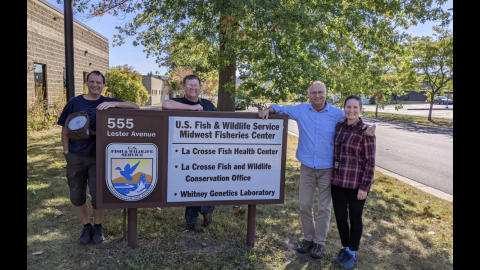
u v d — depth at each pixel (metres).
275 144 3.64
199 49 11.27
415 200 5.72
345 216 3.45
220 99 9.36
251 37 7.32
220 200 3.56
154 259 3.29
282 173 3.69
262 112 3.54
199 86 3.79
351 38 9.17
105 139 3.22
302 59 6.59
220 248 3.64
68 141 3.37
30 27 12.27
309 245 3.71
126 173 3.31
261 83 7.26
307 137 3.54
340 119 3.51
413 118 27.53
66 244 3.51
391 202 5.58
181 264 3.25
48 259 3.19
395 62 9.98
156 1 9.11
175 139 3.39
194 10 7.62
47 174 5.89
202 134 3.45
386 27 9.06
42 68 13.57
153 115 3.31
